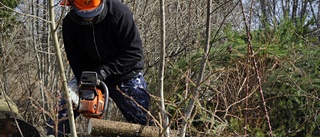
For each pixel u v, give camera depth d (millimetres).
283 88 4184
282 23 5008
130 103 3604
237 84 4043
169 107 3762
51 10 2234
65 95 2355
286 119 4141
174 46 5723
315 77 4406
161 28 2695
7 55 6297
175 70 4492
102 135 3156
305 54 4508
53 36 2254
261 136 3652
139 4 5824
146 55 5441
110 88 3609
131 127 3160
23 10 6438
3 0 6812
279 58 4090
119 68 3393
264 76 4039
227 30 4832
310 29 5262
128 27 3332
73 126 2385
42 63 5582
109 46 3426
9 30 7055
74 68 3580
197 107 2867
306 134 3959
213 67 4434
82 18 3096
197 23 5715
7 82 5895
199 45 4879
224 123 3246
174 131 3117
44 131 4676
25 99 5352
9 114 4152
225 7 5566
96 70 3359
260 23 5637
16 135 3633
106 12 3213
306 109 4133
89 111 2914
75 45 3529
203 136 3039
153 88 4762
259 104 4109
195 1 5789
